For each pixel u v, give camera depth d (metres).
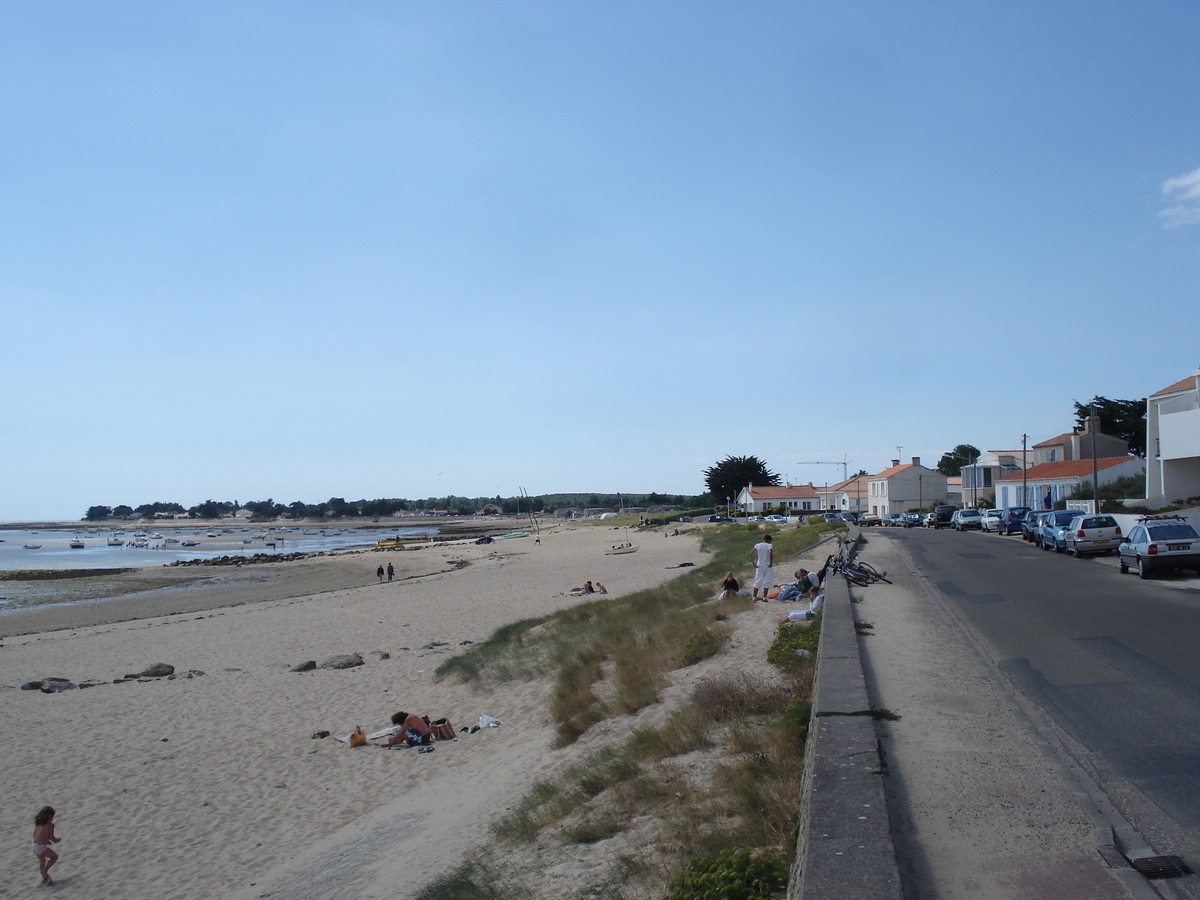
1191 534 20.34
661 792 7.52
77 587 55.16
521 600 34.38
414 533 167.12
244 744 15.63
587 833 7.19
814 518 79.19
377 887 8.12
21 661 25.70
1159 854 4.82
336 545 127.19
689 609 19.55
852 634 10.98
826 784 5.36
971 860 4.77
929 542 38.09
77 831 11.93
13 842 11.62
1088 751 6.84
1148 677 9.41
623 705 11.79
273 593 48.31
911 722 7.62
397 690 19.06
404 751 14.34
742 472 139.38
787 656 10.83
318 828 11.26
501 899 6.32
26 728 17.39
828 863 4.22
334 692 19.30
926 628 13.02
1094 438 43.41
